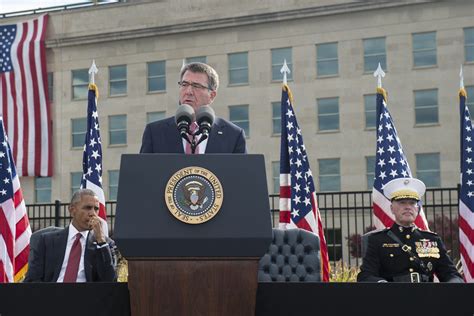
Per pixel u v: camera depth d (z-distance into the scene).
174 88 53.09
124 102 54.12
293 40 50.69
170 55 53.31
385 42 48.84
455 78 47.28
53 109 55.19
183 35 53.16
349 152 49.25
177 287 3.61
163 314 3.61
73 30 54.97
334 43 50.00
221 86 52.09
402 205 7.83
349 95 49.41
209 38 52.56
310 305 3.85
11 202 11.71
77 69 55.09
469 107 47.12
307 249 8.41
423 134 47.78
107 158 54.12
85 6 54.91
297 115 50.41
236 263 3.64
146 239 3.57
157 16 53.44
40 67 47.91
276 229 8.56
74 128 54.91
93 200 8.26
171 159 3.77
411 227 7.93
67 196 54.06
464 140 12.73
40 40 48.50
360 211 46.84
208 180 3.71
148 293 3.60
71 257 8.17
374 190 12.38
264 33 51.41
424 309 3.82
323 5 49.69
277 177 50.66
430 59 47.97
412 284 3.84
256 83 51.34
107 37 54.28
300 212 12.79
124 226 3.60
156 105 53.38
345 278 16.09
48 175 46.88
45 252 8.23
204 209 3.65
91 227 8.21
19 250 11.89
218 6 52.09
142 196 3.67
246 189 3.72
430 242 7.85
